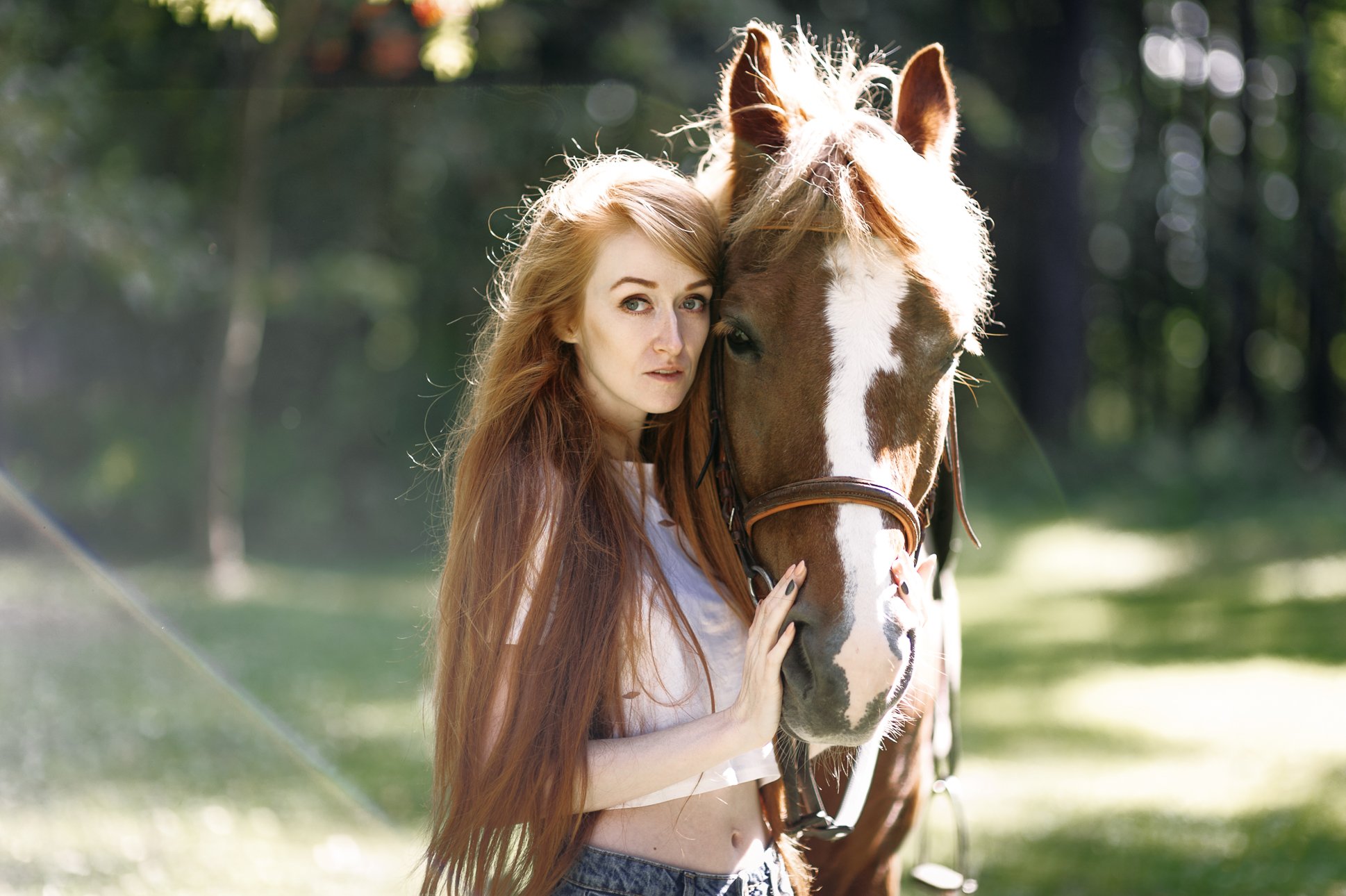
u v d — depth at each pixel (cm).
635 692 145
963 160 1320
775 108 168
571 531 144
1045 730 594
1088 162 1819
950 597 207
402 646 715
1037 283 1520
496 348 155
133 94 763
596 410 155
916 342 150
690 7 593
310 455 1176
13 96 671
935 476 165
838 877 189
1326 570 1052
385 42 470
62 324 1034
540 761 137
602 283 149
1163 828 443
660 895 141
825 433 146
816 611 139
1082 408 1545
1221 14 1939
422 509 1135
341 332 1195
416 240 934
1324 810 464
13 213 748
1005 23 1544
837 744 137
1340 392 1753
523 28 559
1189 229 1939
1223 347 1977
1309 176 1805
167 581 916
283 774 462
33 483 1083
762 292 151
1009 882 388
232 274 940
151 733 505
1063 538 980
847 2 971
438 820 148
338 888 345
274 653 674
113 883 343
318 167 857
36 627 711
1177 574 1026
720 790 150
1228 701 650
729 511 159
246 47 665
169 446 1132
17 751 471
